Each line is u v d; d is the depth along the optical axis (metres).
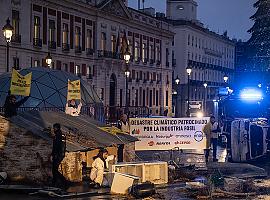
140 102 74.31
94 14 61.62
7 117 17.55
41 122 19.36
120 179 15.99
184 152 27.28
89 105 34.09
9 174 16.83
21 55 47.91
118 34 67.56
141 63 74.50
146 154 25.75
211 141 25.06
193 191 16.38
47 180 16.56
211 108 60.19
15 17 47.25
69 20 56.34
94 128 21.62
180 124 23.19
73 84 24.00
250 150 25.06
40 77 31.28
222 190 16.70
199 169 21.16
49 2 52.09
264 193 16.80
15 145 16.84
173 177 18.88
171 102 86.62
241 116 32.25
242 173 20.77
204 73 109.94
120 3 66.81
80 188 16.42
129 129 23.03
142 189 15.63
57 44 53.94
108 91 64.94
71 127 20.28
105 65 63.66
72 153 17.31
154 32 79.31
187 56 97.75
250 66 63.78
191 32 100.00
